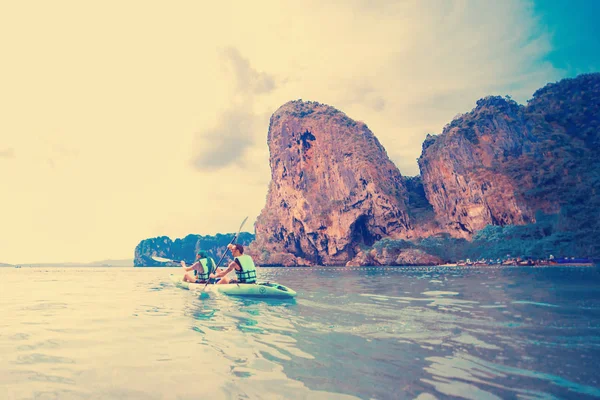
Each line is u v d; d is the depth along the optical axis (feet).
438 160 252.21
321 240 291.79
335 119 324.80
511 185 207.82
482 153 237.45
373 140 319.88
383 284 47.47
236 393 8.86
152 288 45.21
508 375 9.31
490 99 259.80
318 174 314.55
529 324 16.08
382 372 9.98
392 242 232.73
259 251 319.47
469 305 23.16
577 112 243.60
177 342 14.30
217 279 38.75
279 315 20.56
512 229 192.44
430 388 8.63
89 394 9.02
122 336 15.53
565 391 8.07
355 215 274.77
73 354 12.69
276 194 342.85
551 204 192.95
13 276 104.73
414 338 13.92
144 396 8.82
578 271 82.02
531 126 239.30
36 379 10.13
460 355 11.32
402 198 276.62
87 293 38.75
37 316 21.35
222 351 12.81
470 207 225.35
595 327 15.28
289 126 338.95
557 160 209.77
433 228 246.47
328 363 11.01
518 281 47.44
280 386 9.24
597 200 178.70
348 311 21.52
